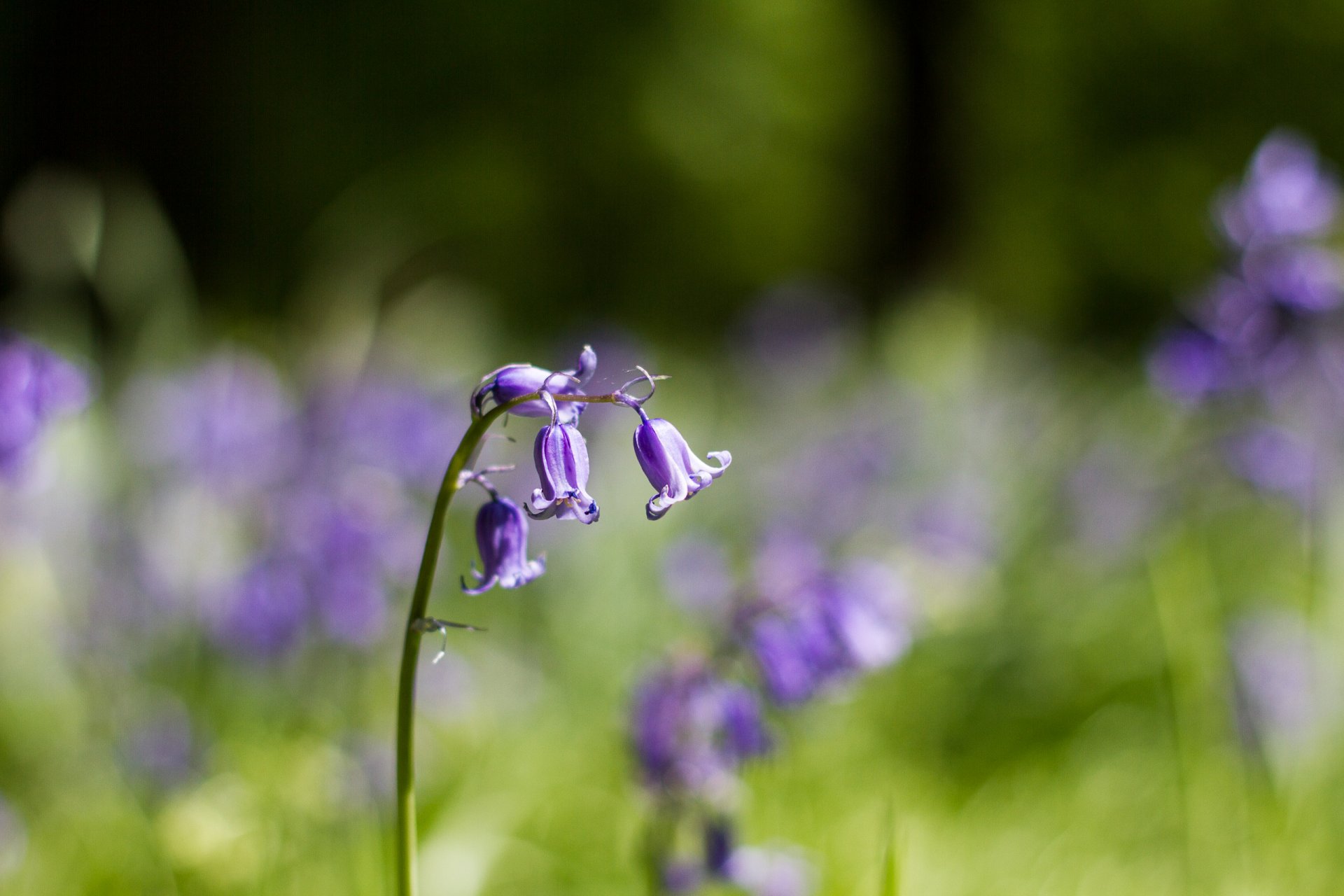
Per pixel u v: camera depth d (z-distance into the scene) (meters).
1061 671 7.64
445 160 24.41
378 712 5.98
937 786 6.42
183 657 6.36
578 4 25.61
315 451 6.90
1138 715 7.12
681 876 3.68
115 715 5.63
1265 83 22.34
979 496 8.95
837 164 27.28
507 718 6.55
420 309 11.01
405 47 24.34
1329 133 22.23
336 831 4.90
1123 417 10.50
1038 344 16.59
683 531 8.69
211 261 22.28
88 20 21.98
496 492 2.52
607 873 5.37
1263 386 5.46
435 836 4.70
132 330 7.86
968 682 7.55
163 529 6.37
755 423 12.89
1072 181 23.42
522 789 5.46
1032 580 8.59
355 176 23.83
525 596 8.23
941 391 11.54
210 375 7.00
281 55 23.39
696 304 27.22
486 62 24.98
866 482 9.16
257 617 5.51
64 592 6.21
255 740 6.00
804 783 5.66
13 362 4.32
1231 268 5.25
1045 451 10.39
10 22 21.34
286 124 23.42
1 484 5.14
